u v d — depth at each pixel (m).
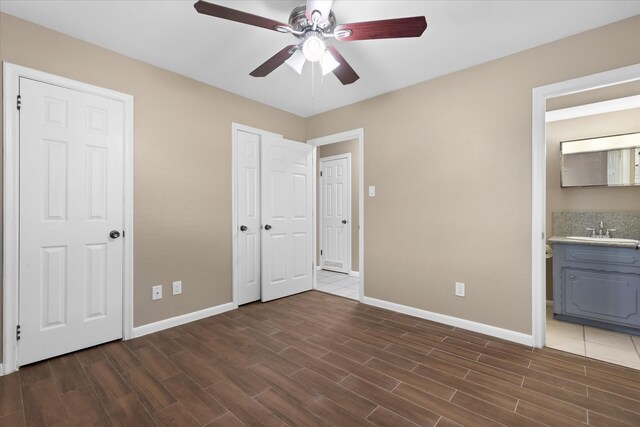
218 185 3.07
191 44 2.29
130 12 1.92
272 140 3.54
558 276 2.88
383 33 1.66
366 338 2.47
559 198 3.31
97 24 2.04
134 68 2.49
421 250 2.93
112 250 2.38
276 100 3.42
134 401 1.66
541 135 2.29
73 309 2.20
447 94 2.75
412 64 2.58
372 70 2.68
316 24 1.71
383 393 1.73
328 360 2.11
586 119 3.18
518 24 2.03
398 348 2.29
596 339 2.45
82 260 2.24
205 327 2.71
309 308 3.24
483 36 2.17
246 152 3.35
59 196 2.14
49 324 2.10
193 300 2.87
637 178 2.90
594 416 1.53
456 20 1.98
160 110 2.64
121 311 2.43
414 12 1.90
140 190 2.52
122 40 2.23
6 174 1.93
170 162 2.71
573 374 1.92
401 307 3.08
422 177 2.91
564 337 2.49
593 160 3.12
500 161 2.47
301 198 3.89
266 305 3.34
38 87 2.05
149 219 2.58
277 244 3.60
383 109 3.21
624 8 1.86
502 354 2.19
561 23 2.02
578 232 3.18
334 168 5.18
